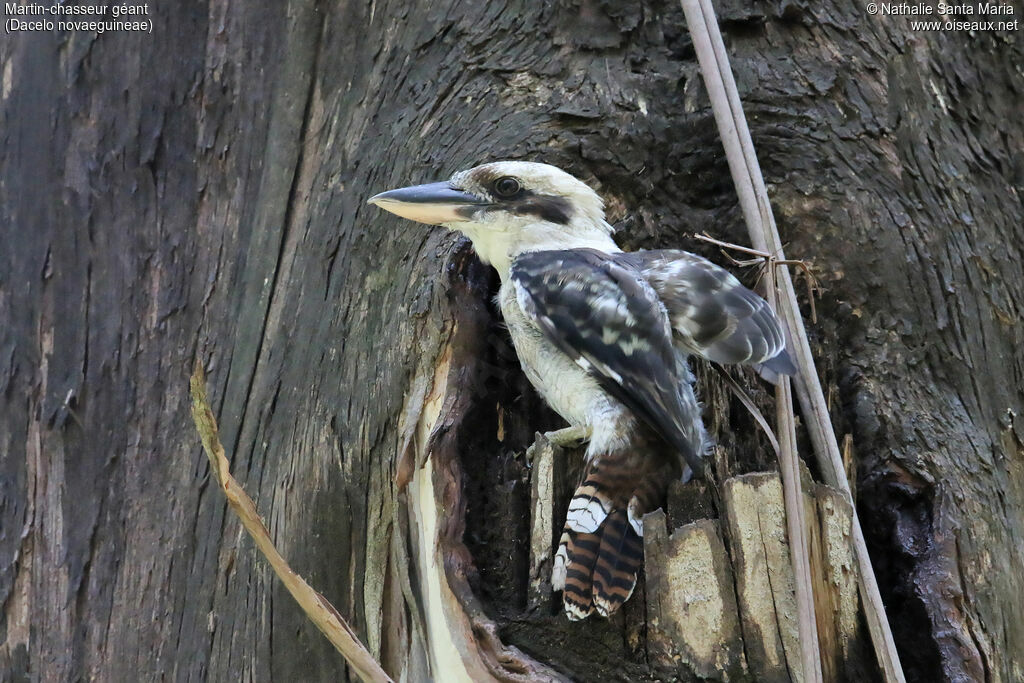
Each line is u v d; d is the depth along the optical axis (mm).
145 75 8789
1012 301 8203
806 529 6750
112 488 8203
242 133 8609
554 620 7000
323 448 7805
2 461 8414
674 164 8250
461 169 8133
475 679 6918
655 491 7117
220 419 8109
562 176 7941
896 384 7750
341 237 8211
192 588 7910
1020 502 7660
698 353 7160
